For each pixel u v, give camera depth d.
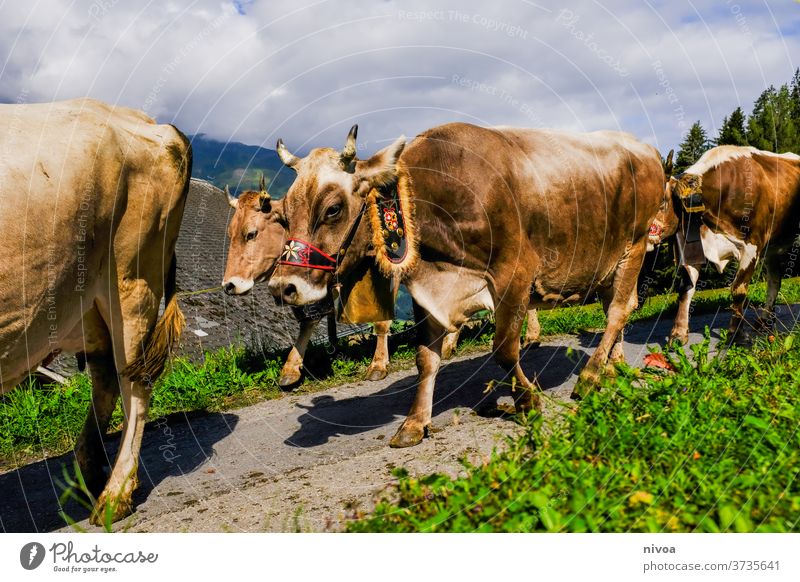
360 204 4.28
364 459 4.26
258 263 7.50
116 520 3.65
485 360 7.41
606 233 5.39
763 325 6.86
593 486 2.72
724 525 2.41
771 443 2.96
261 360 8.02
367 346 8.80
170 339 4.34
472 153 4.54
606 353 5.50
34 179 3.21
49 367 7.78
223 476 4.34
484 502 2.70
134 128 4.04
